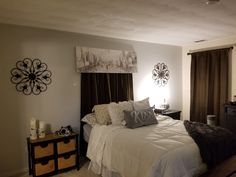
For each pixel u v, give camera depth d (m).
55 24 3.03
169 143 2.24
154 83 4.71
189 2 2.21
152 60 4.67
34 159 2.81
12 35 2.96
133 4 2.26
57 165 3.00
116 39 4.07
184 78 5.28
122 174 2.38
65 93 3.45
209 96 4.63
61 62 3.40
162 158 1.99
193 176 2.07
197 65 4.86
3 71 2.89
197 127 2.79
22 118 3.06
